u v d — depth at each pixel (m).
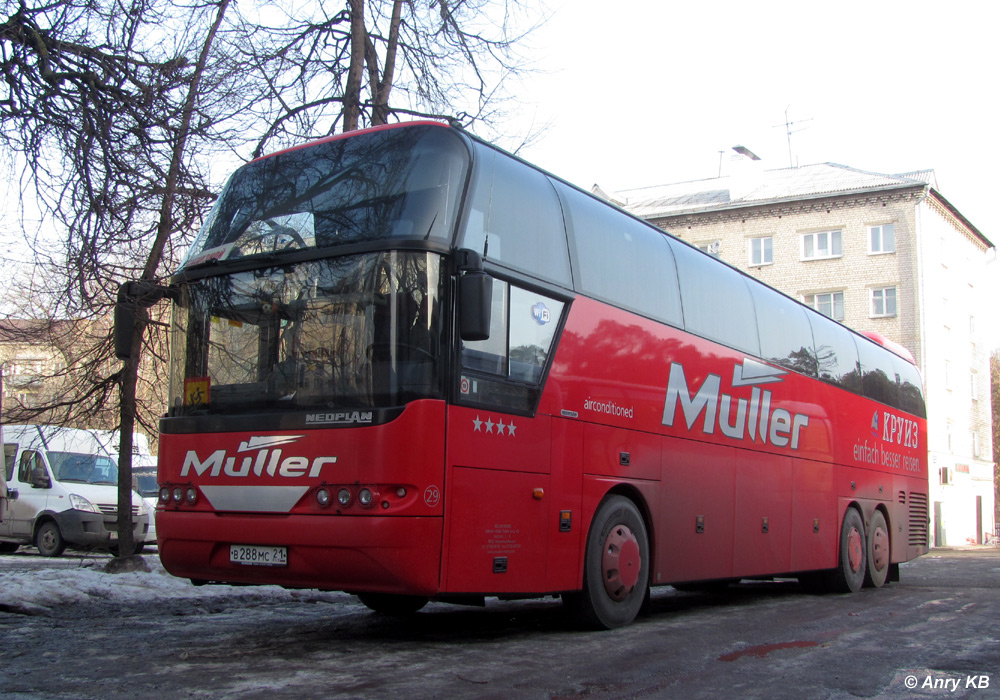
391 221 6.78
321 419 6.61
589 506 7.99
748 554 10.78
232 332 7.25
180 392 7.45
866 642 7.81
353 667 6.20
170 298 7.95
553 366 7.71
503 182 7.52
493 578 6.86
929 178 44.69
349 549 6.34
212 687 5.52
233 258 7.39
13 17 9.08
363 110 13.16
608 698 5.49
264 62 12.02
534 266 7.68
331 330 6.75
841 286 44.59
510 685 5.73
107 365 12.31
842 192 44.66
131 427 12.27
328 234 7.01
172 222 10.29
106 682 5.64
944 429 45.34
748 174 47.91
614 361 8.56
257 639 7.45
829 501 13.17
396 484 6.31
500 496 6.98
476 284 6.54
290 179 7.55
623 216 9.27
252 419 6.93
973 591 13.57
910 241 43.47
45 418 12.22
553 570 7.50
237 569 6.91
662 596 12.98
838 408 13.84
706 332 10.39
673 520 9.30
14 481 18.83
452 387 6.61
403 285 6.56
